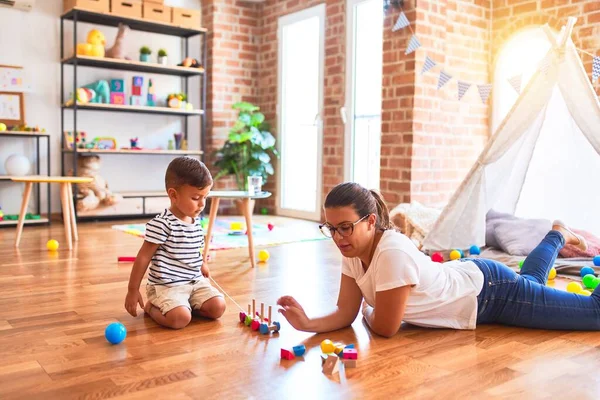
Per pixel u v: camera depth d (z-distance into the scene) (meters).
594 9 4.12
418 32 4.28
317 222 5.55
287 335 2.01
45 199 5.37
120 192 5.65
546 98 3.32
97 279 2.92
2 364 1.72
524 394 1.52
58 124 5.44
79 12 5.12
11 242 4.07
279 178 6.12
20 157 5.04
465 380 1.61
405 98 4.38
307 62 5.77
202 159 5.87
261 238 4.40
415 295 1.94
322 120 5.60
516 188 3.68
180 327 2.09
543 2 4.46
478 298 2.03
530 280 2.15
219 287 2.79
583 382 1.60
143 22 5.45
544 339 1.97
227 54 6.14
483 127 4.85
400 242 1.89
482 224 3.61
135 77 5.64
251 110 5.87
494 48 4.82
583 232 3.50
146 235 2.13
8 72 5.16
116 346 1.89
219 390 1.54
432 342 1.93
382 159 4.61
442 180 4.56
